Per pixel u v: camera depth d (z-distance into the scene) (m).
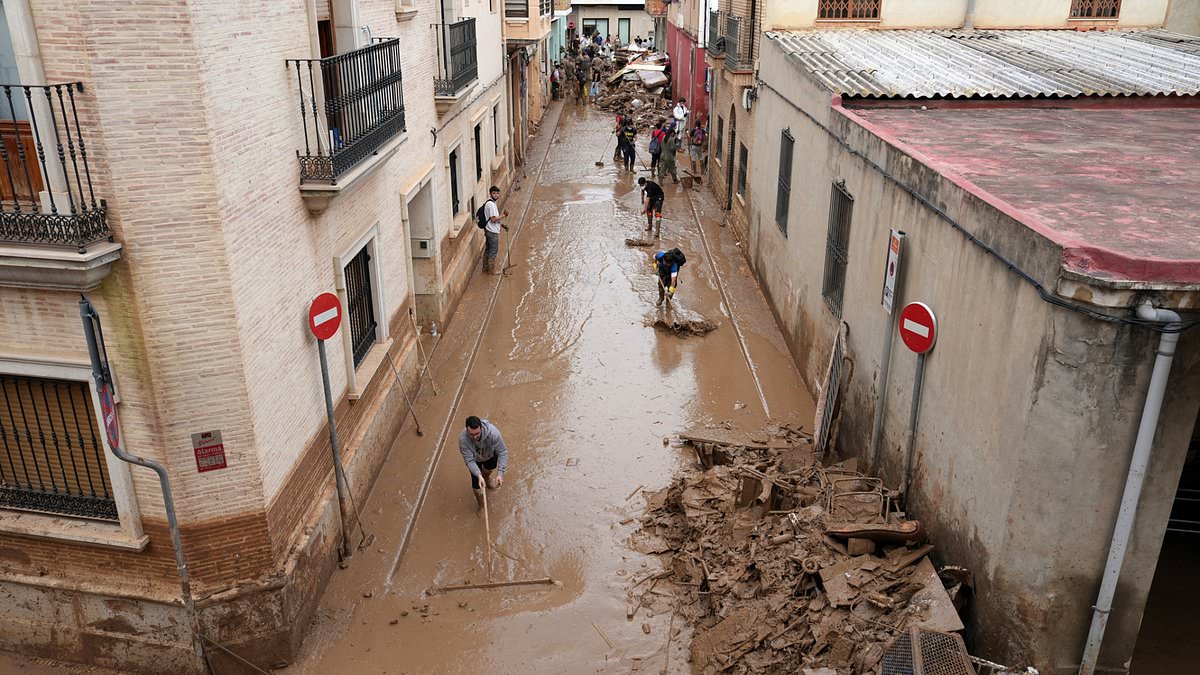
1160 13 16.47
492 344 13.26
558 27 41.53
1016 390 5.73
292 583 7.16
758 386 11.88
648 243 17.86
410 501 9.33
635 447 10.35
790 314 12.92
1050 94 11.22
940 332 7.01
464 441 8.93
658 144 23.48
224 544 6.79
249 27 6.38
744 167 17.94
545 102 35.25
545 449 10.31
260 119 6.62
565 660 7.18
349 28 8.67
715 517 8.52
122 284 5.90
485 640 7.41
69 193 5.62
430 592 8.01
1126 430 5.40
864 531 6.98
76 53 5.37
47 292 6.00
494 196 15.95
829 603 6.51
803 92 12.23
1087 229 6.07
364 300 9.75
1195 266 5.00
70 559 6.87
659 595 7.91
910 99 11.14
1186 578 7.91
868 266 8.95
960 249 6.64
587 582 8.10
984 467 6.19
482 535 8.80
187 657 6.98
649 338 13.46
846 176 9.88
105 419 5.82
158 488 6.49
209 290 6.12
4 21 5.68
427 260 12.84
